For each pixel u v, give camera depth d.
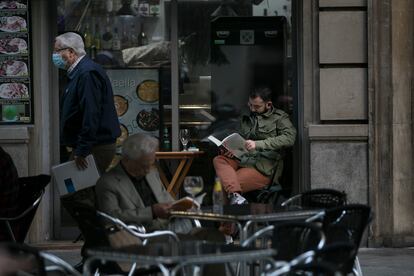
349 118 17.95
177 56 19.03
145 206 12.52
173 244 9.68
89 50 19.00
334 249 8.98
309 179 17.95
